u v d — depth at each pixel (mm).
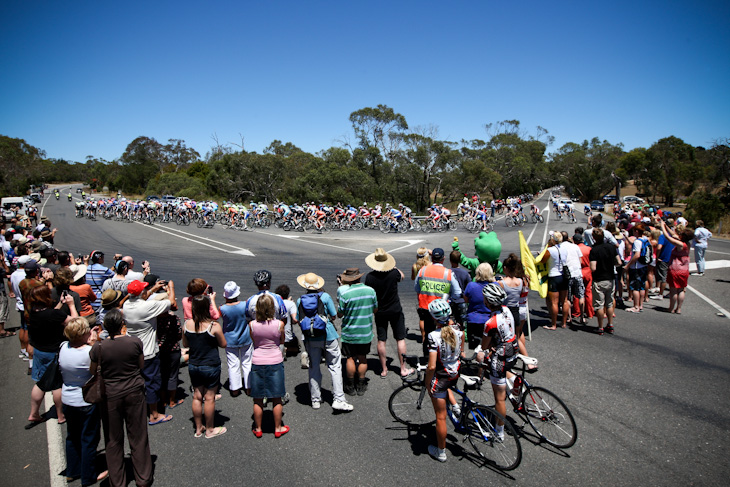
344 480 3719
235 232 25625
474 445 4156
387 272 5605
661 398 5047
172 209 34875
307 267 13727
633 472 3754
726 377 5578
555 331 7453
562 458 3992
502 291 4035
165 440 4402
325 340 4914
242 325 5195
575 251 7312
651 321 7914
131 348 3602
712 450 4047
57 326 4652
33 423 4762
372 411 4945
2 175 87250
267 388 4273
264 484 3674
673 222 13711
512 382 4387
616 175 81812
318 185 48812
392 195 54906
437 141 55688
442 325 3889
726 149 53406
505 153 92562
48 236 10586
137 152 113438
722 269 12656
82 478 3746
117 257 6781
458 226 28422
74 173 177250
